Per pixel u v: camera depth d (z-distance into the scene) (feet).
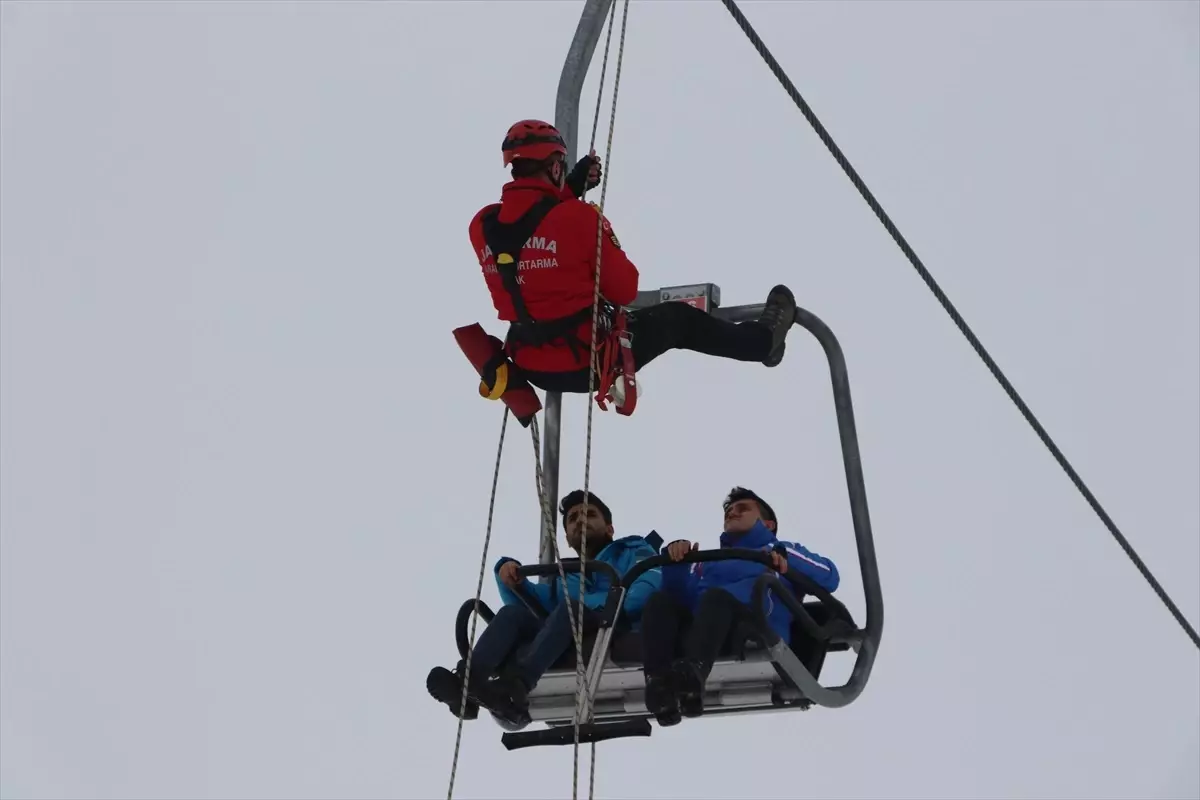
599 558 99.76
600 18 104.12
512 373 95.61
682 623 94.73
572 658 96.32
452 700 95.20
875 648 98.78
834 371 104.78
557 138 94.43
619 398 93.25
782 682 97.86
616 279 92.53
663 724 91.76
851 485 103.04
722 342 101.30
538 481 97.19
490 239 93.66
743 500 98.99
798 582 97.25
